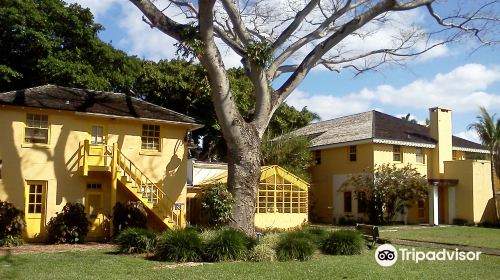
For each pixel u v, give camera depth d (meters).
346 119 39.81
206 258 14.41
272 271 12.52
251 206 17.89
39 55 30.06
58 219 19.62
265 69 18.52
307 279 11.54
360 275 12.17
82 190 21.38
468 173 33.56
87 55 32.97
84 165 20.89
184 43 16.03
